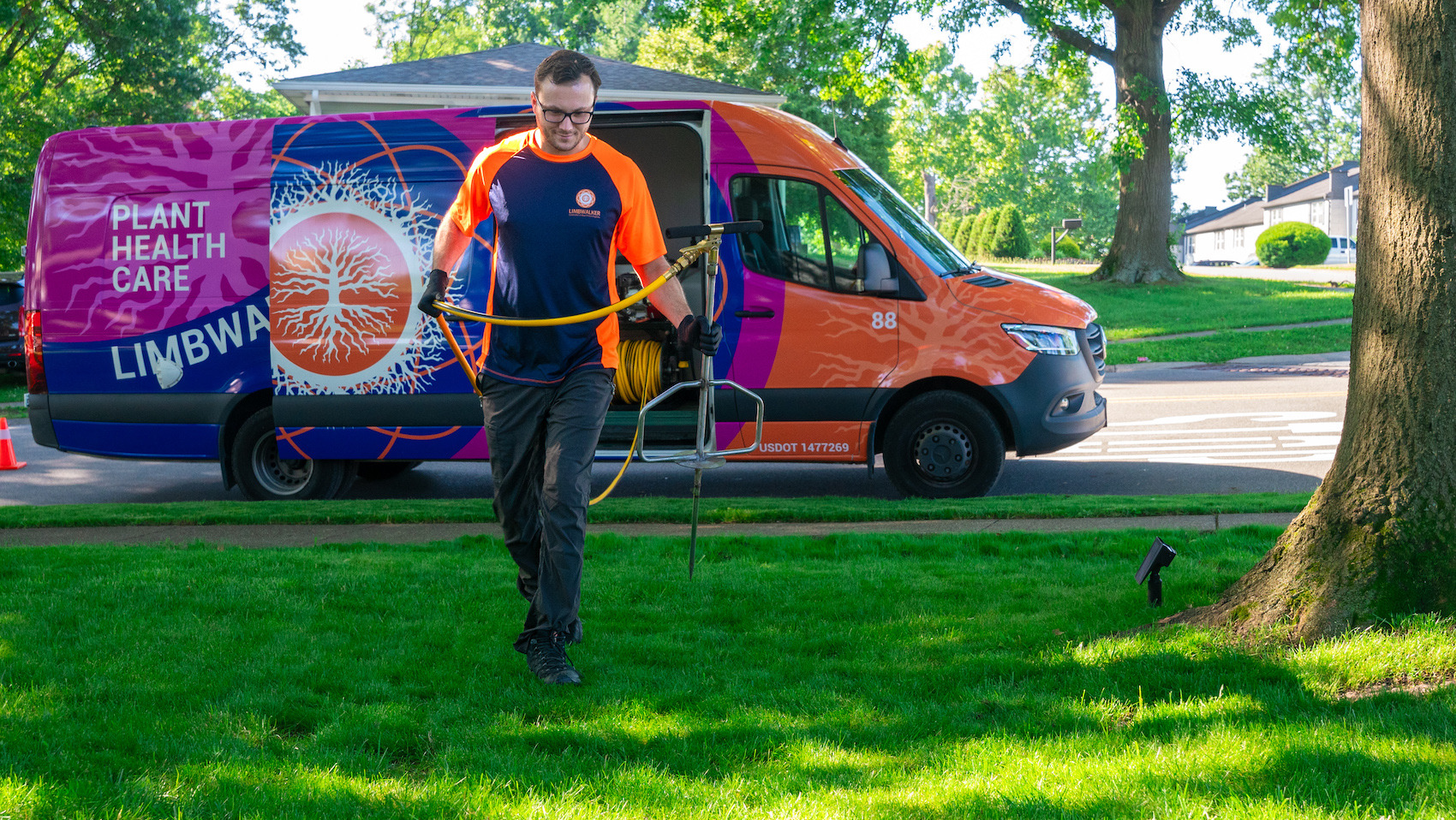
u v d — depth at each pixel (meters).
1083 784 2.81
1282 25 28.22
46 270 8.52
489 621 4.46
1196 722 3.22
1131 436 10.77
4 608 4.70
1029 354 7.64
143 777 2.95
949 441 7.74
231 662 3.97
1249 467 8.95
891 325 7.68
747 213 7.80
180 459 8.44
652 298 4.00
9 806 2.71
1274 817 2.58
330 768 3.05
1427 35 3.79
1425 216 3.81
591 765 3.08
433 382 7.97
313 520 7.18
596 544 5.96
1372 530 3.86
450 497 9.02
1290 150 29.05
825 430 7.77
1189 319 23.31
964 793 2.77
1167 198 29.31
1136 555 5.51
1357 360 4.04
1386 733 3.07
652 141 10.44
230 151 8.23
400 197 7.96
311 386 8.11
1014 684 3.69
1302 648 3.74
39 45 33.84
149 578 5.20
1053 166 75.19
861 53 26.50
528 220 3.80
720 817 2.70
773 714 3.43
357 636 4.29
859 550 5.77
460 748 3.20
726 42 27.62
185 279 8.27
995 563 5.34
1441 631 3.60
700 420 4.10
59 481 10.38
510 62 20.33
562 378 3.89
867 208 7.70
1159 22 27.52
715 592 4.84
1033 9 27.08
